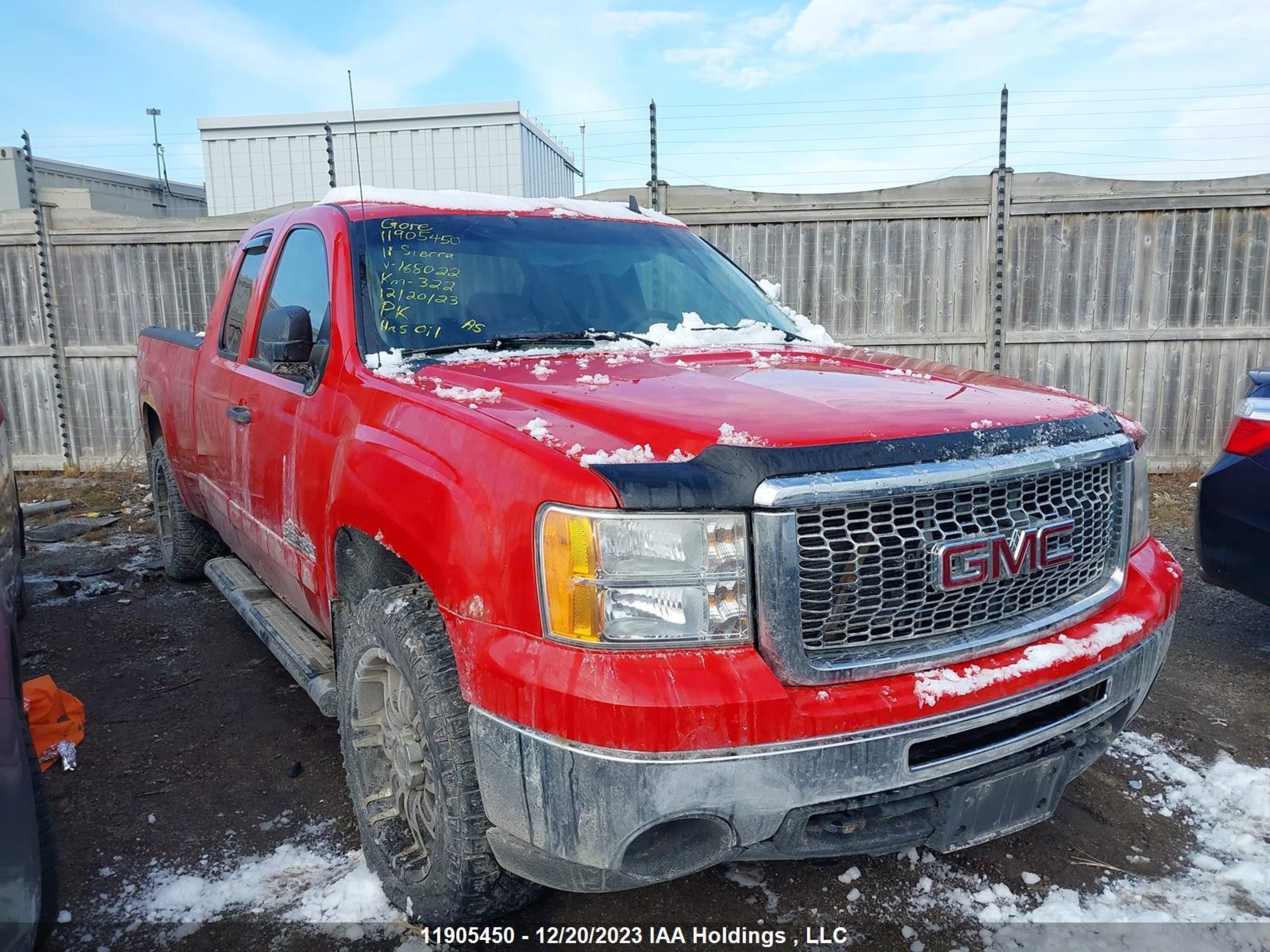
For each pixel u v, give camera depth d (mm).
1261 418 3789
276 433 3252
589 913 2529
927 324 8516
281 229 3857
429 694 2158
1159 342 8359
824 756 1828
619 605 1798
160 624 4977
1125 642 2254
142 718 3830
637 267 3568
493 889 2205
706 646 1831
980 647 2018
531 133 12148
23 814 1896
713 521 1830
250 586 4105
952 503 2010
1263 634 4672
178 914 2566
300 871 2764
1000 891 2625
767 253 8492
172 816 3084
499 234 3414
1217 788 3182
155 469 5574
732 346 3150
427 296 3047
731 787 1785
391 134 11641
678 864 1884
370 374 2732
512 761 1892
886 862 2779
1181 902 2584
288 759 3479
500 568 1929
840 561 1899
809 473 1863
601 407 2107
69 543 6859
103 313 9172
